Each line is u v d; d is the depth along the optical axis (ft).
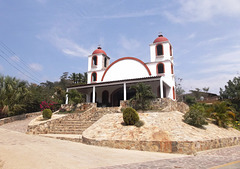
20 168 18.17
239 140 46.37
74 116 59.16
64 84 180.55
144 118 42.63
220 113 52.39
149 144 30.55
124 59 89.45
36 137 43.09
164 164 20.63
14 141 35.12
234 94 100.27
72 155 24.62
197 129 38.55
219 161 22.45
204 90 143.43
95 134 36.81
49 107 86.33
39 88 99.91
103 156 25.03
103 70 98.12
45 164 19.76
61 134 47.91
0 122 62.18
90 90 94.89
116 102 88.38
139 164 20.67
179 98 135.85
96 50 107.04
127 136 33.71
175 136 31.48
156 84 79.05
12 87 71.15
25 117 74.90
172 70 86.79
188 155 27.17
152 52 88.38
